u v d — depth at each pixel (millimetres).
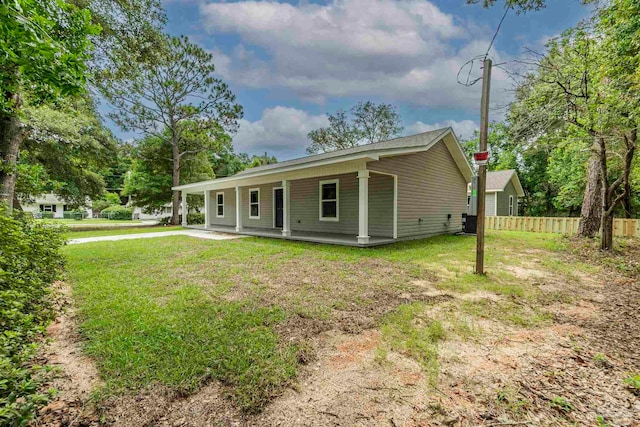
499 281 4500
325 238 8758
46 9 2518
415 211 9547
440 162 10789
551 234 11164
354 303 3490
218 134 19234
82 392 1835
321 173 8227
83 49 2846
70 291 3873
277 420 1617
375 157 6855
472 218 10875
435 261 5906
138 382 1914
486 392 1879
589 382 1999
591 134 6355
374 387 1910
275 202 12672
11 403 1231
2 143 5805
